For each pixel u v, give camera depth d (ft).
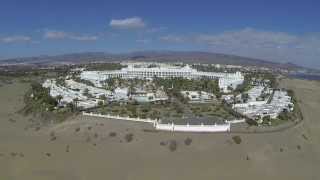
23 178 547.90
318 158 654.53
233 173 579.07
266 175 581.12
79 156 624.59
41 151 646.74
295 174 590.55
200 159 613.93
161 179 554.87
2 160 605.73
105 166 590.14
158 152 633.20
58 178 551.18
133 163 599.98
